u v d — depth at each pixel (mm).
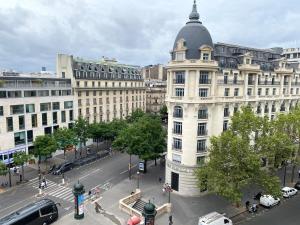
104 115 93500
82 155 74375
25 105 66000
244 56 52875
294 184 53781
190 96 44875
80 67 83688
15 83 63875
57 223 37844
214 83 46156
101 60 110688
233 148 37375
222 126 49188
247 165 36938
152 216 33531
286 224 38219
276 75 62312
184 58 44781
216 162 38906
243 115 41812
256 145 41281
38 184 52344
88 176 57094
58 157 72125
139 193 46250
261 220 39344
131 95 106500
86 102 85625
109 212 41250
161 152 57125
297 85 68375
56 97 74312
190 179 46938
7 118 62219
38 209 36281
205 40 45031
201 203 44656
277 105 63188
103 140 85000
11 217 35094
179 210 42094
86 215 40219
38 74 89875
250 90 55156
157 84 147000
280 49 79375
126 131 58094
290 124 47750
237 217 40188
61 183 52875
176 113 47312
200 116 46219
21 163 53125
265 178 37906
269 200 43062
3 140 61688
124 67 104812
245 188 49656
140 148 53656
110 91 95125
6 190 49219
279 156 43219
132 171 60594
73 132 68625
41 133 70625
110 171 60469
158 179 55656
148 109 140250
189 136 46031
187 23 47219
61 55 81188
